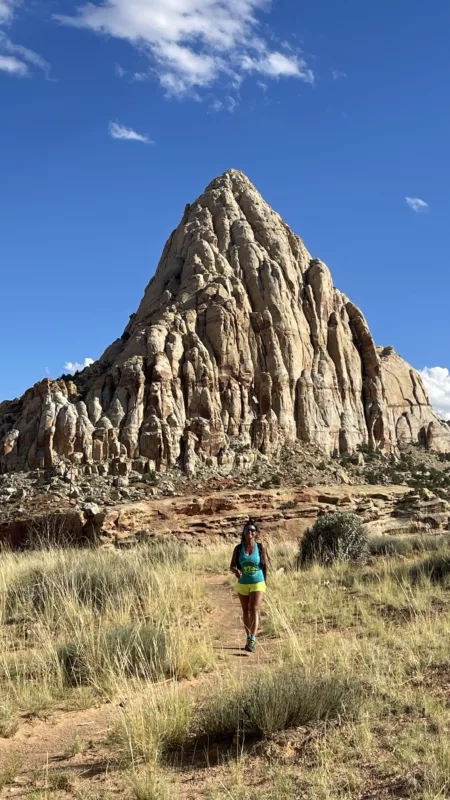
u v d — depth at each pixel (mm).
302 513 40656
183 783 6520
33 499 39406
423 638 11102
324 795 5855
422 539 26547
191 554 27266
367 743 6859
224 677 9586
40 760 7500
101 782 6656
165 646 10984
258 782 6363
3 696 9508
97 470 44469
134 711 7789
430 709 7727
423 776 6066
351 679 8570
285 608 14695
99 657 10547
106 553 24953
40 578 17312
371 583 17141
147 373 50250
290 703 7676
